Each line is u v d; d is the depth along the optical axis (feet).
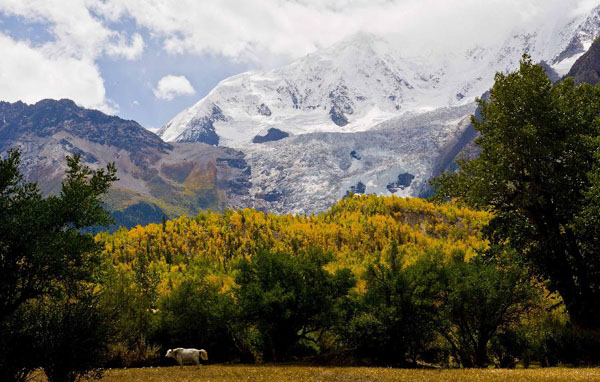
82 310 72.59
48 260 81.25
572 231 112.57
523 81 120.88
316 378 87.56
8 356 66.49
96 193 92.43
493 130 123.65
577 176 110.22
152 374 99.19
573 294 112.27
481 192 119.14
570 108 117.50
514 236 120.47
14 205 83.56
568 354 131.95
